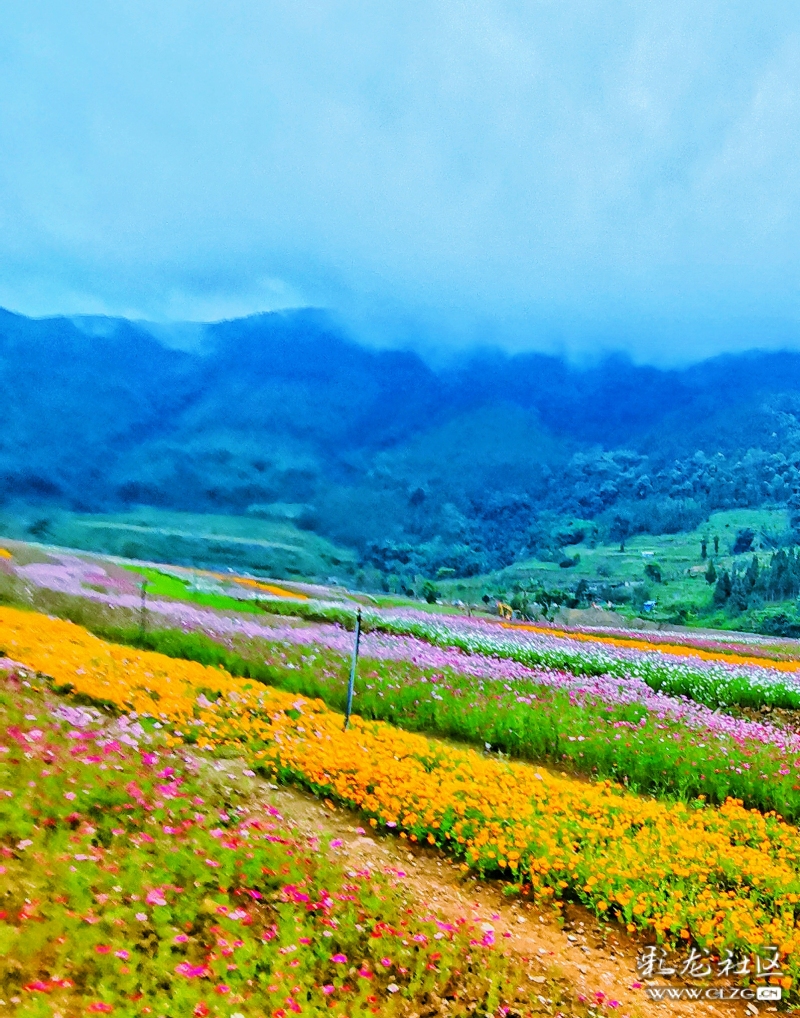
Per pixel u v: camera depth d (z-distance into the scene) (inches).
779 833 531.8
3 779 356.2
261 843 378.3
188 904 310.7
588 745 684.1
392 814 468.1
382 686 789.2
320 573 6806.1
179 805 390.9
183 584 1278.3
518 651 1107.3
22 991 234.1
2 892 276.7
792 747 719.1
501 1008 297.7
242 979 277.0
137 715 516.1
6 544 1326.3
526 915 395.5
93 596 924.6
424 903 374.3
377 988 296.4
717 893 420.2
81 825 339.9
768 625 4306.1
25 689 507.8
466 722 719.7
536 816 488.4
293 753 525.3
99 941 268.1
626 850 442.9
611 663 1069.8
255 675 781.9
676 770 642.8
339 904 343.0
